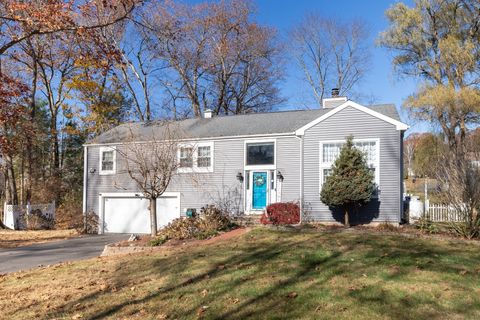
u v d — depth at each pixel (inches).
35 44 1143.6
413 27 1233.4
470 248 414.3
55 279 371.2
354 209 661.9
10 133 1089.4
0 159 1182.3
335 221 676.1
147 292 303.4
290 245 434.9
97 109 1363.2
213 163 808.3
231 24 1435.8
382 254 376.5
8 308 290.4
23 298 314.8
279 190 752.3
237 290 291.1
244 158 784.3
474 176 500.7
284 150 755.4
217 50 1451.8
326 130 698.8
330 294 270.5
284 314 240.7
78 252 593.0
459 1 1185.4
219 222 633.0
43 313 273.0
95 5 607.2
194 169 820.6
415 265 335.9
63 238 817.5
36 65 1246.9
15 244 734.5
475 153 533.3
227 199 791.1
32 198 1225.4
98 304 283.9
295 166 743.7
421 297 260.4
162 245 523.8
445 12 1197.7
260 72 1567.4
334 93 907.4
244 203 777.6
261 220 692.7
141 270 374.6
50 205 1105.4
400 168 650.8
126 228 892.6
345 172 628.7
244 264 363.3
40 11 566.3
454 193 510.6
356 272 319.3
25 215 1049.5
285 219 682.8
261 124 826.2
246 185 782.5
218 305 264.1
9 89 927.0
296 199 735.7
